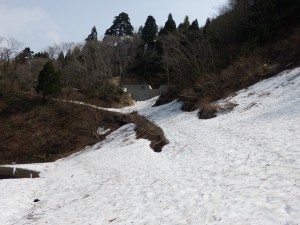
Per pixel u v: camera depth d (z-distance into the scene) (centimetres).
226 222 866
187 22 9769
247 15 4484
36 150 4372
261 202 921
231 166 1395
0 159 4250
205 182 1262
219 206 985
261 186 1041
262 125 2019
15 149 4434
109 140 3844
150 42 11025
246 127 2125
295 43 3331
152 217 1070
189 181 1338
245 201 959
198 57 5009
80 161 2830
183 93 4253
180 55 5078
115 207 1276
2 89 5884
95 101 6312
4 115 5162
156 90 7906
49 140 4556
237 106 2869
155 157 2097
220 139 2041
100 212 1258
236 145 1755
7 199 1653
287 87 2662
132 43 10419
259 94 2850
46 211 1449
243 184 1112
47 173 2508
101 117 4812
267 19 4247
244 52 3928
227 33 4884
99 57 8062
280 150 1407
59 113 5216
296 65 2950
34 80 7362
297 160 1209
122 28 14288
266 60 3488
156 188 1372
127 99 6775
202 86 3900
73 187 1802
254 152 1506
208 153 1786
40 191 1839
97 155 2888
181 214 1023
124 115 4862
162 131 3005
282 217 805
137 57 9906
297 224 758
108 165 2162
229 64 4128
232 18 4784
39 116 5141
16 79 7062
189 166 1620
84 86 7006
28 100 5609
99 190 1603
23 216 1428
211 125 2622
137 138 3092
